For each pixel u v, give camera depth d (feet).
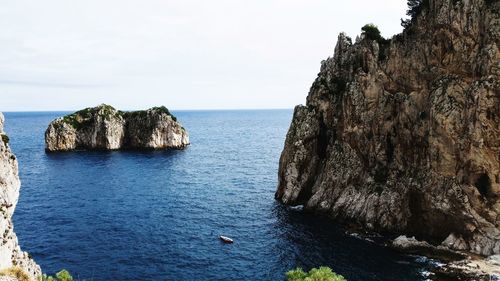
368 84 255.91
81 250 208.33
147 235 231.91
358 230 231.09
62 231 238.07
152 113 631.56
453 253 190.39
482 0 207.31
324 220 252.83
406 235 221.66
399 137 239.50
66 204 300.61
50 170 439.22
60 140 597.11
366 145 256.73
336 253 198.59
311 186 293.02
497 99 191.42
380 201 235.81
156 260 196.13
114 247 212.64
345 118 265.34
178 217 267.18
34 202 305.53
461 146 200.85
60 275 120.37
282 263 190.08
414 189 219.61
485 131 193.26
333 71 295.89
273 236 225.97
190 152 598.75
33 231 237.45
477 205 194.90
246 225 247.50
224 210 282.36
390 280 168.45
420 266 180.75
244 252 205.16
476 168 195.11
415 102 233.14
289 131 303.89
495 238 189.06
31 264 123.03
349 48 287.69
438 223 210.79
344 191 257.55
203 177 406.00
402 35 252.21
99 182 380.58
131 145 630.33
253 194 330.54
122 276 178.91
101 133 609.83
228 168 460.14
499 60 193.98
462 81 207.72
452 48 217.56
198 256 200.95
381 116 248.73
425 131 221.87
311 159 292.81
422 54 234.99
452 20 215.72
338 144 273.75
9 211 118.62
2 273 102.17
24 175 410.52
